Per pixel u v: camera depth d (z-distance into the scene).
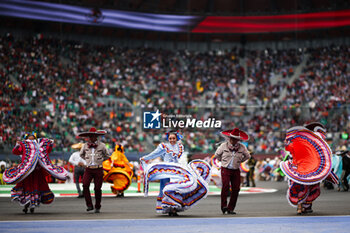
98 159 16.98
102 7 72.12
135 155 54.56
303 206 15.91
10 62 65.38
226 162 16.19
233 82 77.06
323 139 16.38
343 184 31.44
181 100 72.19
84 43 75.31
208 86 75.94
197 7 81.69
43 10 68.19
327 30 78.19
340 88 71.81
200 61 79.81
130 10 74.19
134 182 45.25
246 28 78.81
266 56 80.88
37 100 60.47
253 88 76.88
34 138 17.05
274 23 78.06
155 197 25.84
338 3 76.62
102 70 72.75
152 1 78.25
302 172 15.63
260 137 59.53
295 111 60.91
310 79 75.06
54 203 21.22
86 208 18.58
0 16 66.00
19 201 16.20
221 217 14.67
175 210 15.31
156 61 77.88
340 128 56.97
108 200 23.50
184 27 78.06
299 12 76.88
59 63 69.38
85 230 11.30
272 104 70.19
